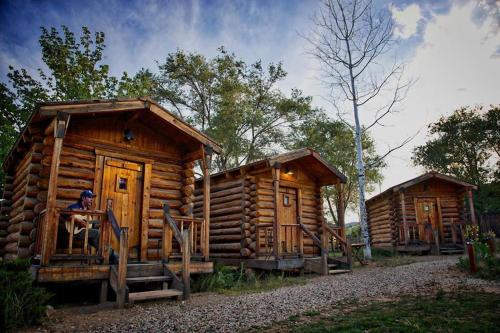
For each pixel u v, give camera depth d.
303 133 26.00
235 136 24.58
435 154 34.88
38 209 7.38
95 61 22.45
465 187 19.88
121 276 6.31
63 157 8.14
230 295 7.53
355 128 17.44
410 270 10.75
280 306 6.03
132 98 8.28
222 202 14.18
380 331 4.09
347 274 11.00
